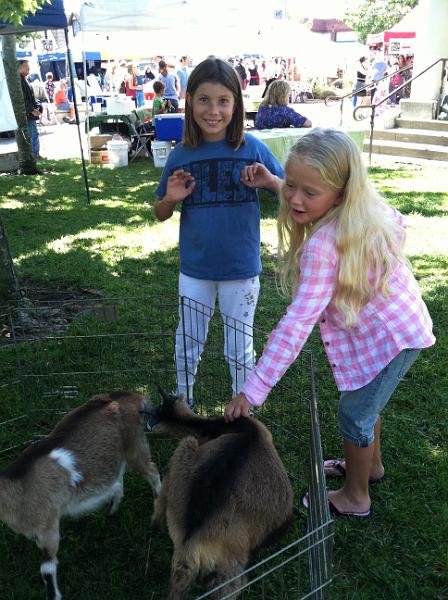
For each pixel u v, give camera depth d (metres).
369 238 2.44
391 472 3.47
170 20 13.95
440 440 3.79
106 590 2.75
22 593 2.73
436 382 4.40
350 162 2.37
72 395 4.24
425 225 8.32
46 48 32.38
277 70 27.58
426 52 14.54
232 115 3.34
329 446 3.74
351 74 30.58
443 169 12.48
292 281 2.74
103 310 4.61
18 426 3.95
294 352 2.49
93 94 23.72
